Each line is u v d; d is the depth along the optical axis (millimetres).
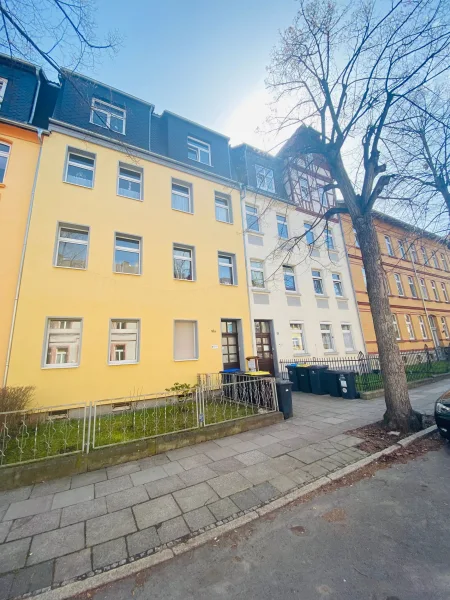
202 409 6293
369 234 6746
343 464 4371
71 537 2957
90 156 10148
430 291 23922
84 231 9383
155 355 9375
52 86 11188
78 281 8656
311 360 13445
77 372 8016
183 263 11305
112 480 4176
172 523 3143
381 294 6414
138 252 10219
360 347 16328
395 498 3438
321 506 3381
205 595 2227
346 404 8398
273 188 15766
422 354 15930
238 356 11844
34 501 3662
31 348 7570
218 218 13125
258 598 2160
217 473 4258
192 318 10562
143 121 11781
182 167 12055
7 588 2340
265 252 13914
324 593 2168
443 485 3664
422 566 2355
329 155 7535
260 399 7617
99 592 2318
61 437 5602
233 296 11969
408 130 7375
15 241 8156
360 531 2871
